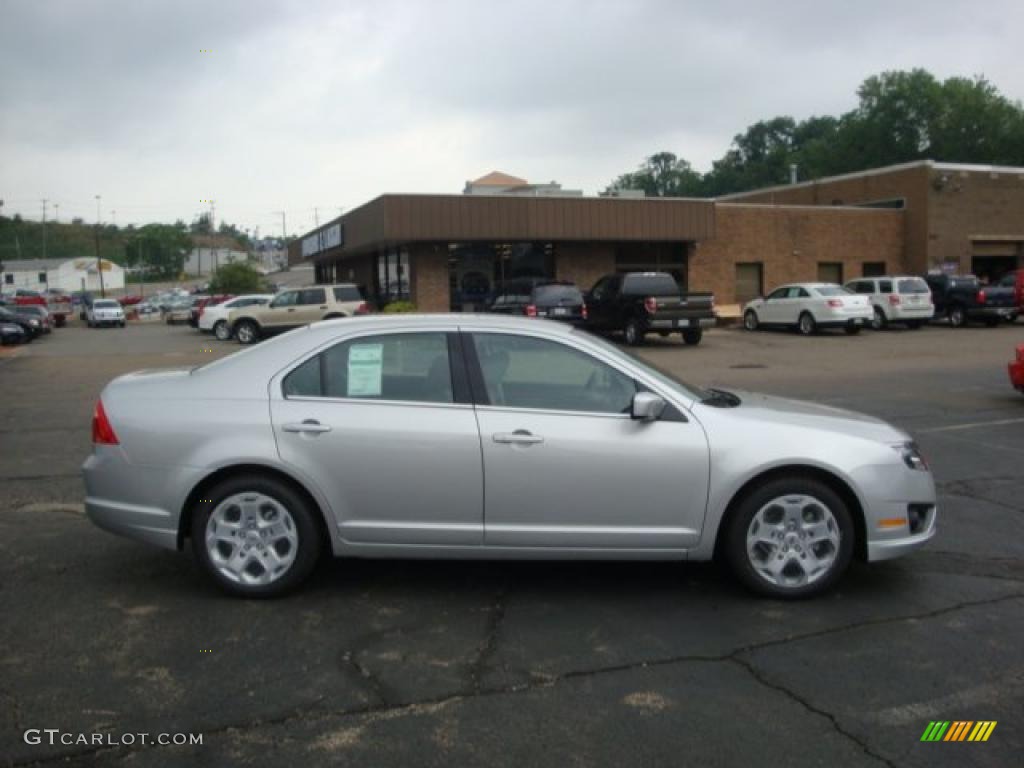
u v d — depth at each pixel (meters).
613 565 5.59
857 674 4.06
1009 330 27.64
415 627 4.60
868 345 23.25
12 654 4.25
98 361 22.11
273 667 4.11
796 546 4.96
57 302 47.56
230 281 58.88
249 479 4.88
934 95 67.62
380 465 4.83
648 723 3.61
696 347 23.45
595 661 4.20
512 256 29.86
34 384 16.58
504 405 4.91
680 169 114.69
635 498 4.85
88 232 159.75
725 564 5.36
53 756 3.36
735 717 3.67
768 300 28.34
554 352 5.03
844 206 36.50
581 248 30.58
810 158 82.56
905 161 69.94
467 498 4.84
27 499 7.32
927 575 5.39
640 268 31.45
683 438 4.85
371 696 3.84
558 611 4.83
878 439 5.01
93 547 5.95
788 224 33.44
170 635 4.47
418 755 3.37
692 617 4.74
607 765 3.31
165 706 3.74
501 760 3.34
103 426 4.99
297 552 4.92
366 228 28.80
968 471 8.22
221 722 3.61
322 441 4.83
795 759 3.36
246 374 5.01
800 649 4.34
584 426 4.86
